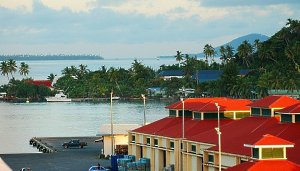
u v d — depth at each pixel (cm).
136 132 14075
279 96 12200
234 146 10338
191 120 13500
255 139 10006
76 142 18775
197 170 11669
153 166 13412
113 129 16612
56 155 16738
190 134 12638
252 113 12369
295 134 10762
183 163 12100
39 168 14412
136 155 14062
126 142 16200
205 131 12475
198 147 11638
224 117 13262
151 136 13462
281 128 11069
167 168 12550
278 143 8812
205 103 13588
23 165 14938
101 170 13238
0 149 19750
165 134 13062
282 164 8712
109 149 16212
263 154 8806
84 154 16912
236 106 13338
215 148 10625
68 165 14838
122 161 13638
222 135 11525
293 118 11169
